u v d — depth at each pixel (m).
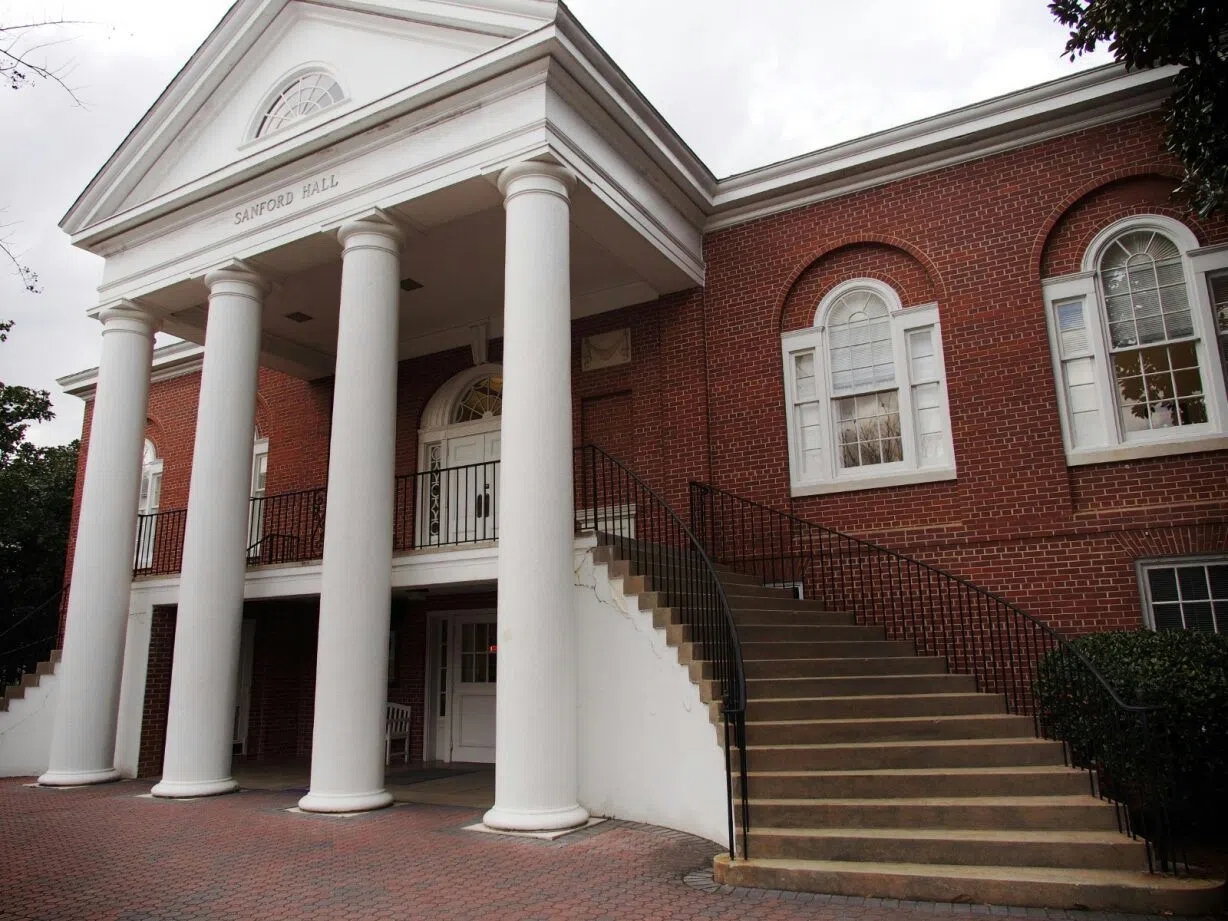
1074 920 5.40
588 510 13.09
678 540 12.27
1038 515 10.41
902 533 11.11
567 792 8.07
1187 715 7.09
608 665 8.82
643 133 10.68
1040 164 11.08
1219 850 7.09
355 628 9.19
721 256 12.82
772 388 12.12
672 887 6.12
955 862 6.15
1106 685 6.56
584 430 13.48
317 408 16.31
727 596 9.90
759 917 5.46
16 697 13.19
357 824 8.31
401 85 10.45
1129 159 10.59
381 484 9.62
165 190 12.45
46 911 5.74
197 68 12.00
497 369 14.80
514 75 9.38
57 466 26.23
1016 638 9.34
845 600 11.23
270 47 11.82
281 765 13.67
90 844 7.68
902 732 7.73
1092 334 10.55
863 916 5.46
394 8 10.44
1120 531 10.00
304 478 16.12
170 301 12.41
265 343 15.03
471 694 13.91
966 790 6.89
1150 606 9.82
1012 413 10.74
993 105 11.11
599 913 5.54
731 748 7.46
